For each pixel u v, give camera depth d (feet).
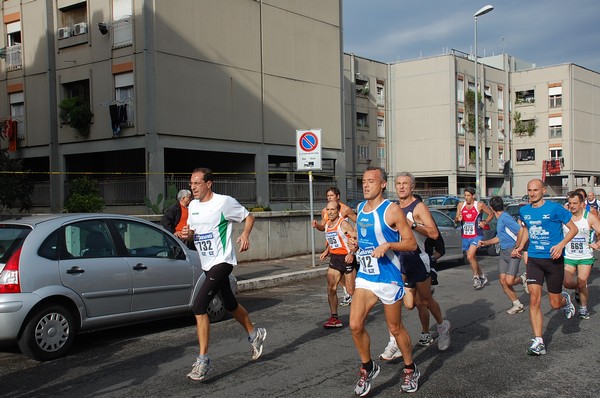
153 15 71.61
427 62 158.92
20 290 19.95
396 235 15.84
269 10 87.66
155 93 71.92
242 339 23.56
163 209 61.67
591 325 25.20
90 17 75.66
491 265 49.34
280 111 89.45
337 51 99.96
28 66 81.76
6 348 22.67
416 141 160.86
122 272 22.94
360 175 152.15
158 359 20.71
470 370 18.79
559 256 21.13
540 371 18.61
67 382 18.22
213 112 79.25
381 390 16.93
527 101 178.70
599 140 186.29
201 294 18.19
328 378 18.16
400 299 16.14
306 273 43.32
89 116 75.72
